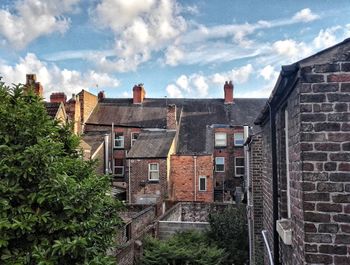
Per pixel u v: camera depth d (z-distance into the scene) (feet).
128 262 39.81
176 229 54.24
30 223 16.58
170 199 86.99
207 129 107.86
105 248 21.56
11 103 20.02
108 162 106.93
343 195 12.66
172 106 101.40
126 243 40.45
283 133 19.95
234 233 51.88
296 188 14.39
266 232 28.68
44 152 17.19
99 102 123.24
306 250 12.78
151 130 101.96
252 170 38.06
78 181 20.53
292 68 13.35
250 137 38.50
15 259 16.40
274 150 21.21
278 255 20.90
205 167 92.38
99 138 106.52
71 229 17.13
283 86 15.48
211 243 50.90
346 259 12.50
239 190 84.33
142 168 91.50
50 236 17.29
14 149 17.84
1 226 15.78
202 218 72.79
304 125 13.06
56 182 17.20
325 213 12.72
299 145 13.33
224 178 105.19
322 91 12.99
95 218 19.19
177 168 93.30
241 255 50.55
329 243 12.64
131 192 91.50
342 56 12.93
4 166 16.80
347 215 12.59
